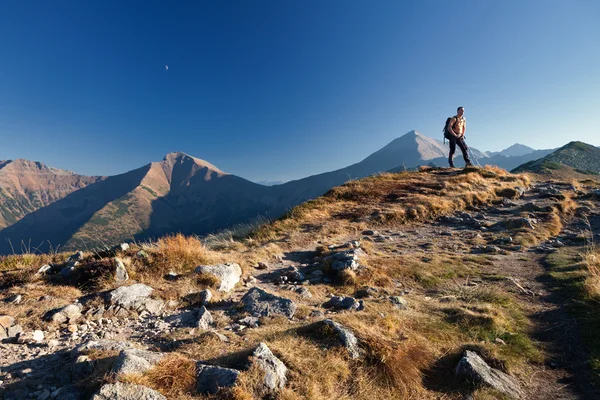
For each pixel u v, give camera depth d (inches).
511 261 350.0
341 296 259.4
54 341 177.6
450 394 144.3
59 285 258.4
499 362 163.8
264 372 133.3
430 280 304.3
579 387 147.3
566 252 360.5
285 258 407.2
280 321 207.3
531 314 222.4
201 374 134.9
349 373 147.8
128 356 132.9
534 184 841.5
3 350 165.8
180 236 346.3
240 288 292.4
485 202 663.1
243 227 594.6
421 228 538.9
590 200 613.0
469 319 207.5
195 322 208.8
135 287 248.8
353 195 740.0
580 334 187.8
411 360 158.9
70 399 117.9
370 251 401.1
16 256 331.3
